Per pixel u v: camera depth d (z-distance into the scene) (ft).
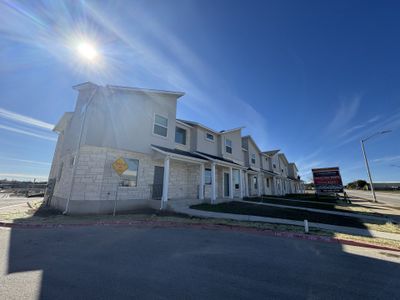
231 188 55.36
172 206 36.17
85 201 31.42
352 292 10.36
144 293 9.54
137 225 25.38
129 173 36.63
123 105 38.01
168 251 15.99
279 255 15.97
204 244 18.30
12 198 69.00
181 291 9.87
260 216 32.76
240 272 12.44
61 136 55.11
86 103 37.99
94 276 11.21
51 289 9.66
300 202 58.65
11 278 10.73
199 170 48.42
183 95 47.21
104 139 34.35
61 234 20.54
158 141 42.39
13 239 18.42
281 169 121.90
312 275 12.34
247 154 81.51
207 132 58.95
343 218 33.12
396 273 12.92
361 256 16.24
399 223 29.55
